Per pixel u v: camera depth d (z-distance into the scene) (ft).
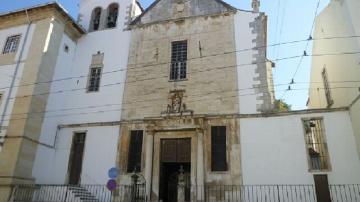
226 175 57.77
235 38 68.33
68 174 67.21
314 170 53.21
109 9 85.76
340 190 50.78
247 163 57.26
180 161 62.34
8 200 56.24
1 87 69.87
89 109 72.28
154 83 69.51
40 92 67.10
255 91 62.34
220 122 61.82
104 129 68.85
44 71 68.74
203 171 58.65
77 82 76.28
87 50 79.66
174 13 75.72
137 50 74.64
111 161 65.31
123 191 61.72
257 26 67.87
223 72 65.87
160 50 72.54
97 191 63.41
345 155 52.54
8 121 64.39
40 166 64.95
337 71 61.77
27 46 71.67
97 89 74.64
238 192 55.93
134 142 66.23
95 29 85.05
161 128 63.93
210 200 56.95
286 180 54.08
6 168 59.11
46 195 60.64
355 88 52.01
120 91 71.67
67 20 76.79
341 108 55.16
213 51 68.44
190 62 68.90
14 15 76.07
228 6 71.97
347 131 53.78
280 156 55.83
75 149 70.03
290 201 52.65
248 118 60.44
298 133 56.29
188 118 62.69
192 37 71.36
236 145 59.06
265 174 55.57
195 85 66.39
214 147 61.05
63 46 75.97
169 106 65.82
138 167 63.72
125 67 73.92
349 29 53.06
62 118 72.95
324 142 54.65
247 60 65.57
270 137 57.62
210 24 71.41
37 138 64.95
